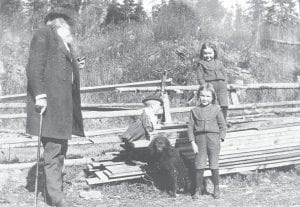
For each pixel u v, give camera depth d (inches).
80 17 759.1
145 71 591.2
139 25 770.8
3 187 229.5
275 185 247.9
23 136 340.8
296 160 271.7
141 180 243.1
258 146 262.4
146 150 245.4
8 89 517.3
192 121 230.4
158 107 267.3
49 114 192.1
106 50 666.2
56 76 194.1
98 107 398.0
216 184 224.7
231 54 711.7
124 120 446.9
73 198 219.0
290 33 946.7
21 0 770.8
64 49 197.2
